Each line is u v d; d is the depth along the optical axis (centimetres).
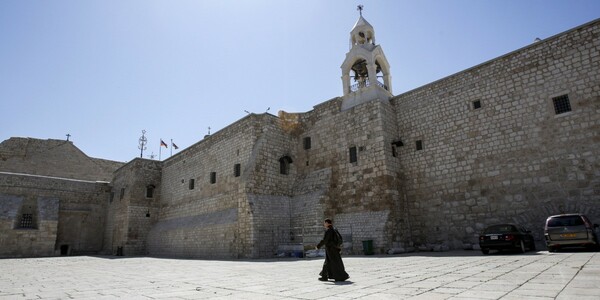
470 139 2067
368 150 2325
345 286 787
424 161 2242
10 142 4381
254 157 2523
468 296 596
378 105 2339
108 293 820
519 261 1127
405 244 2138
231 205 2697
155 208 3838
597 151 1631
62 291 877
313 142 2738
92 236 4084
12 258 3050
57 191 3912
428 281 799
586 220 1398
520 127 1891
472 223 1973
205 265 1719
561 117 1761
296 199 2595
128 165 3966
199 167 3281
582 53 1744
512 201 1852
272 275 1105
